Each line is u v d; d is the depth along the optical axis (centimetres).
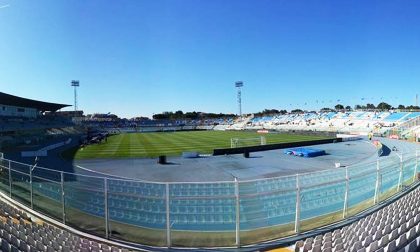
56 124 8544
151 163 3378
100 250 966
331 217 1454
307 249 936
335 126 8681
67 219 1445
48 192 1855
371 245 858
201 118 15850
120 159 3691
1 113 6688
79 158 3788
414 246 919
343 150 4350
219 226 1398
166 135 8031
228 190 2080
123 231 1327
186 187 2181
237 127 11156
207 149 4691
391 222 1095
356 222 1233
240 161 3453
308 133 7506
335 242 952
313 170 2902
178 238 1252
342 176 2472
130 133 9288
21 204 1630
